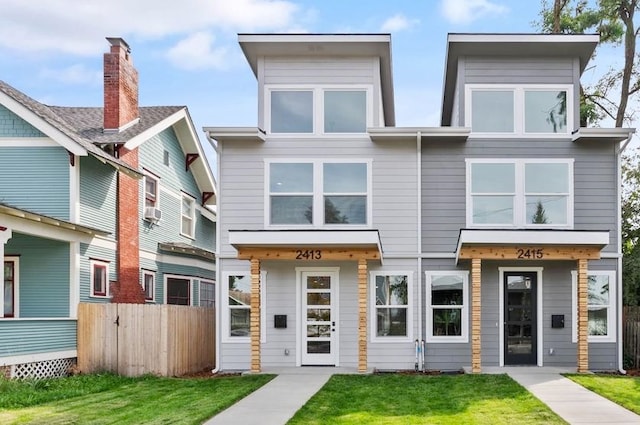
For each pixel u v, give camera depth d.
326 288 15.75
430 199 15.80
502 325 15.43
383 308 15.64
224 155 16.03
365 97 16.11
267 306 15.72
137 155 18.78
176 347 14.52
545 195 15.67
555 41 15.41
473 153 15.87
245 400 10.83
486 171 15.83
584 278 14.38
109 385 12.72
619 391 11.38
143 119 20.17
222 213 15.91
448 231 15.72
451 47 15.80
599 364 15.23
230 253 15.84
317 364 15.55
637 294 19.22
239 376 13.94
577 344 15.20
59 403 10.65
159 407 10.17
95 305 14.44
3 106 15.48
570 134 15.78
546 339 15.37
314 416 9.46
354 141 15.96
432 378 13.26
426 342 15.48
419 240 15.64
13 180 15.28
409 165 15.88
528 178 15.75
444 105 18.70
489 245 14.49
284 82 16.17
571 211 15.56
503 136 15.83
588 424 8.86
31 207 15.19
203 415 9.41
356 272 15.67
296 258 14.66
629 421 9.05
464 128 15.41
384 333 15.58
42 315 14.89
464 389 11.78
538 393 11.27
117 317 14.32
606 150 15.71
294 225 15.80
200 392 11.70
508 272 15.57
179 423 8.88
